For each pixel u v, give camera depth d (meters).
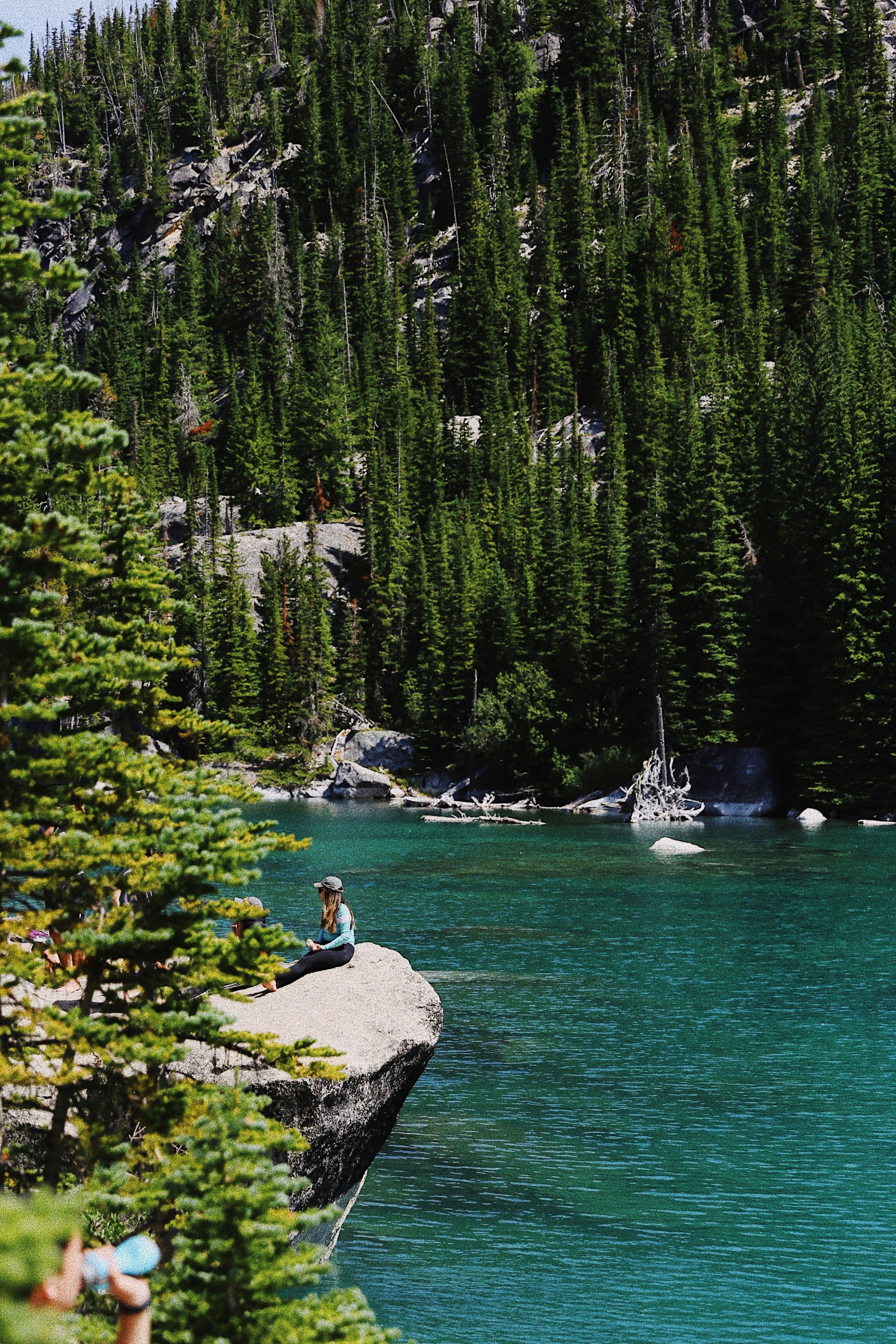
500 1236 14.49
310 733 132.38
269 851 9.20
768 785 89.12
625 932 37.22
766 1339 11.74
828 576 88.31
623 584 104.44
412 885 48.97
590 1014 26.36
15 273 9.11
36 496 9.29
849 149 191.50
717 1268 13.57
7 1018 8.59
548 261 190.62
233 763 125.62
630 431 153.62
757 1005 27.17
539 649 116.50
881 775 85.00
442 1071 21.73
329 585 150.50
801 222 172.62
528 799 103.50
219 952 9.09
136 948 8.92
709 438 108.69
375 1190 16.02
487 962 32.34
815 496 93.19
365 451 179.25
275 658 135.00
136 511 10.14
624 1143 17.84
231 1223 6.57
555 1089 20.64
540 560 127.88
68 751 8.83
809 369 115.44
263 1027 13.48
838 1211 15.27
